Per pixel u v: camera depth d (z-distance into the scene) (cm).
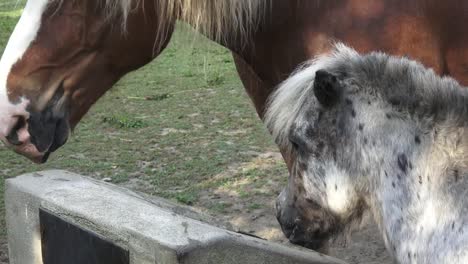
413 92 233
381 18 280
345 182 244
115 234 254
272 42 296
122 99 754
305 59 289
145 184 519
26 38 281
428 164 227
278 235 434
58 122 289
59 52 284
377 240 424
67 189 295
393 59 242
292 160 272
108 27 288
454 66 293
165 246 235
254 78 328
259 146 592
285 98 254
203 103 737
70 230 275
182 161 563
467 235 214
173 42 335
